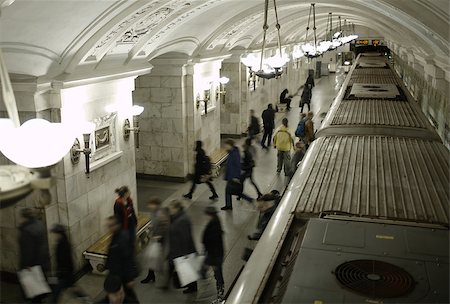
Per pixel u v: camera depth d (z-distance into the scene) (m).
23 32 5.25
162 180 12.35
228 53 13.95
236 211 10.00
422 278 2.58
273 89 21.48
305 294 2.46
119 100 8.49
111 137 8.41
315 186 4.16
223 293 6.45
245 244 8.39
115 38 6.84
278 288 2.74
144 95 11.92
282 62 8.78
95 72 7.25
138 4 6.08
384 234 3.16
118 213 7.27
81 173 7.43
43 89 6.38
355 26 40.12
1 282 7.27
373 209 3.61
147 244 8.49
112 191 8.43
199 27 10.06
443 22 4.92
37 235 5.95
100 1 5.45
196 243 8.37
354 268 2.69
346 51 41.38
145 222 8.78
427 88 12.73
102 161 7.93
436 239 3.08
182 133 11.88
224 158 13.45
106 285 5.37
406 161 4.87
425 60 11.96
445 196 3.87
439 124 10.16
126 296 5.83
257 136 17.20
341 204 3.73
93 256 7.42
